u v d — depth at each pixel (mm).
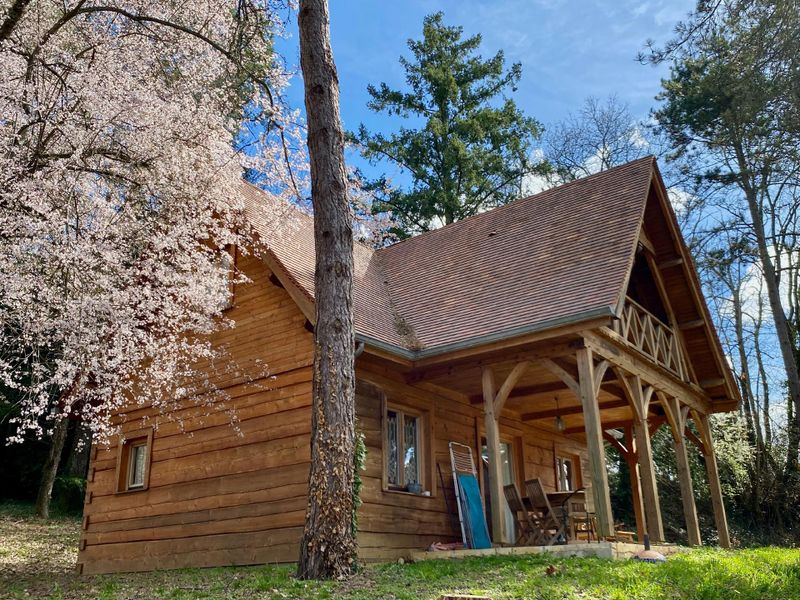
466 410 11727
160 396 10523
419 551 9328
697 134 20500
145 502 10961
